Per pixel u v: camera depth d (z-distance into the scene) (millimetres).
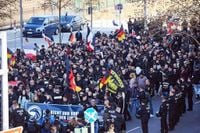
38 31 53312
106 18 62031
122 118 21266
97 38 40219
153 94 30234
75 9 58906
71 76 24578
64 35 54281
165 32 36438
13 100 22359
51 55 34594
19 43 50812
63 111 23062
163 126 23375
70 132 20781
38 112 23312
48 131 21328
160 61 31312
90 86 25578
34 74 28328
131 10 62406
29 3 66750
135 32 42375
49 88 25078
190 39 34812
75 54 33938
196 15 26938
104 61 30500
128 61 31688
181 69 28859
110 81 24672
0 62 8727
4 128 8805
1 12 44625
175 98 24391
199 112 27703
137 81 27750
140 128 25141
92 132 18844
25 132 21531
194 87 30094
